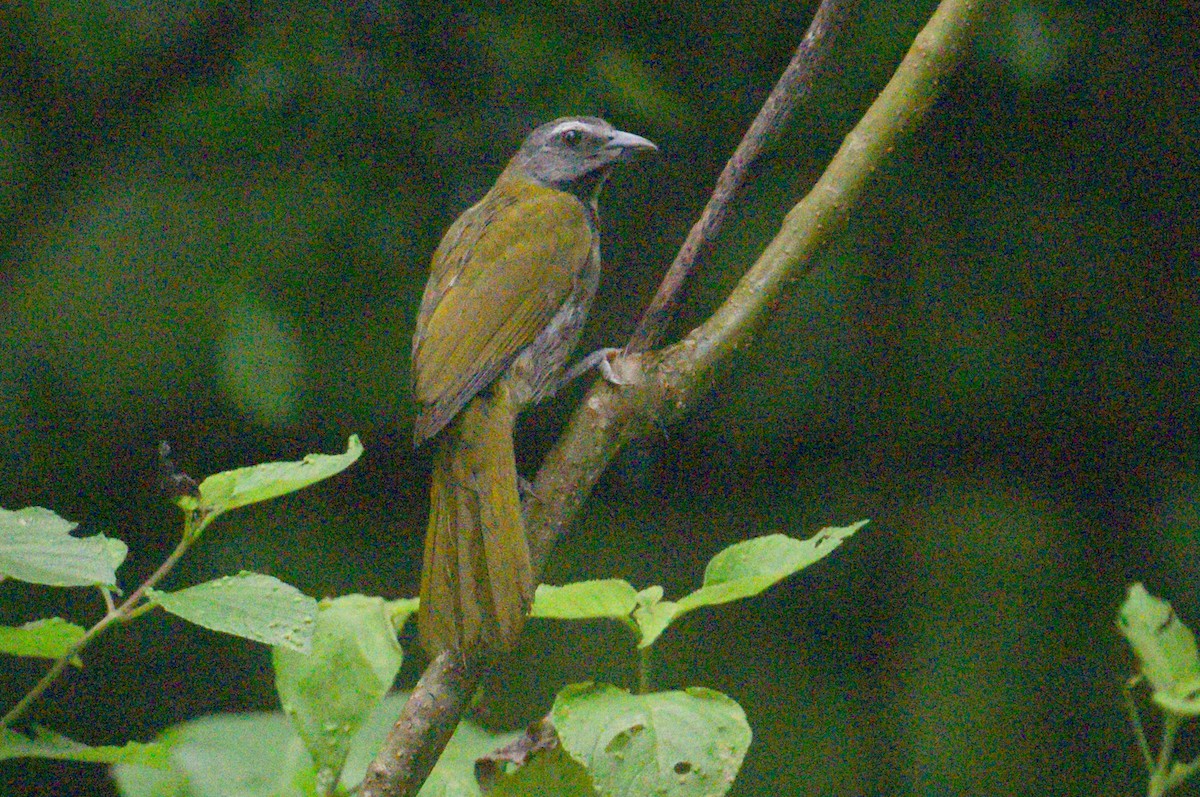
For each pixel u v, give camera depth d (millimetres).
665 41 11219
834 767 11141
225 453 11023
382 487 11523
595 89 10766
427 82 10875
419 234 10891
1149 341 11734
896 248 11734
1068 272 11711
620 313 11250
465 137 10852
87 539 3092
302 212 10625
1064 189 11812
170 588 11211
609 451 3943
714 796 3166
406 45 10820
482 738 4160
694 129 11281
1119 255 11742
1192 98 11508
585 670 11047
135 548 11250
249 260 10539
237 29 10844
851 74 11117
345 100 10672
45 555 3033
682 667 11242
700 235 3982
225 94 10641
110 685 11141
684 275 3994
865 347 11656
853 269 11648
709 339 3994
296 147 10797
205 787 4246
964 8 3986
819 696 11375
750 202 11273
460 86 10859
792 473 11820
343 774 4223
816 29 3998
